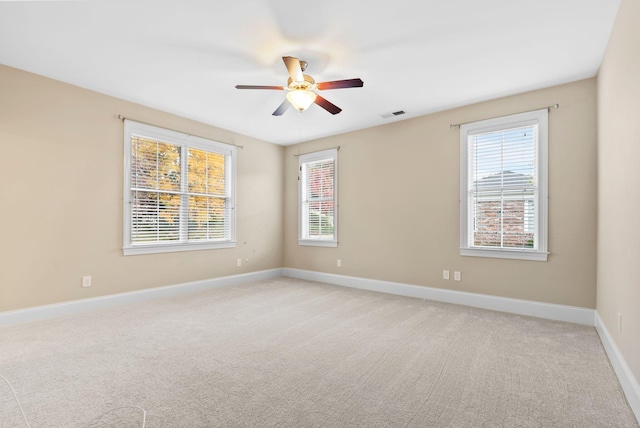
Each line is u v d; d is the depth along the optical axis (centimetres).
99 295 367
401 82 335
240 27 243
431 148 425
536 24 236
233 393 189
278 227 593
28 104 318
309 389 194
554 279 336
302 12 224
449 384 201
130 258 393
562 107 334
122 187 386
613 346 228
